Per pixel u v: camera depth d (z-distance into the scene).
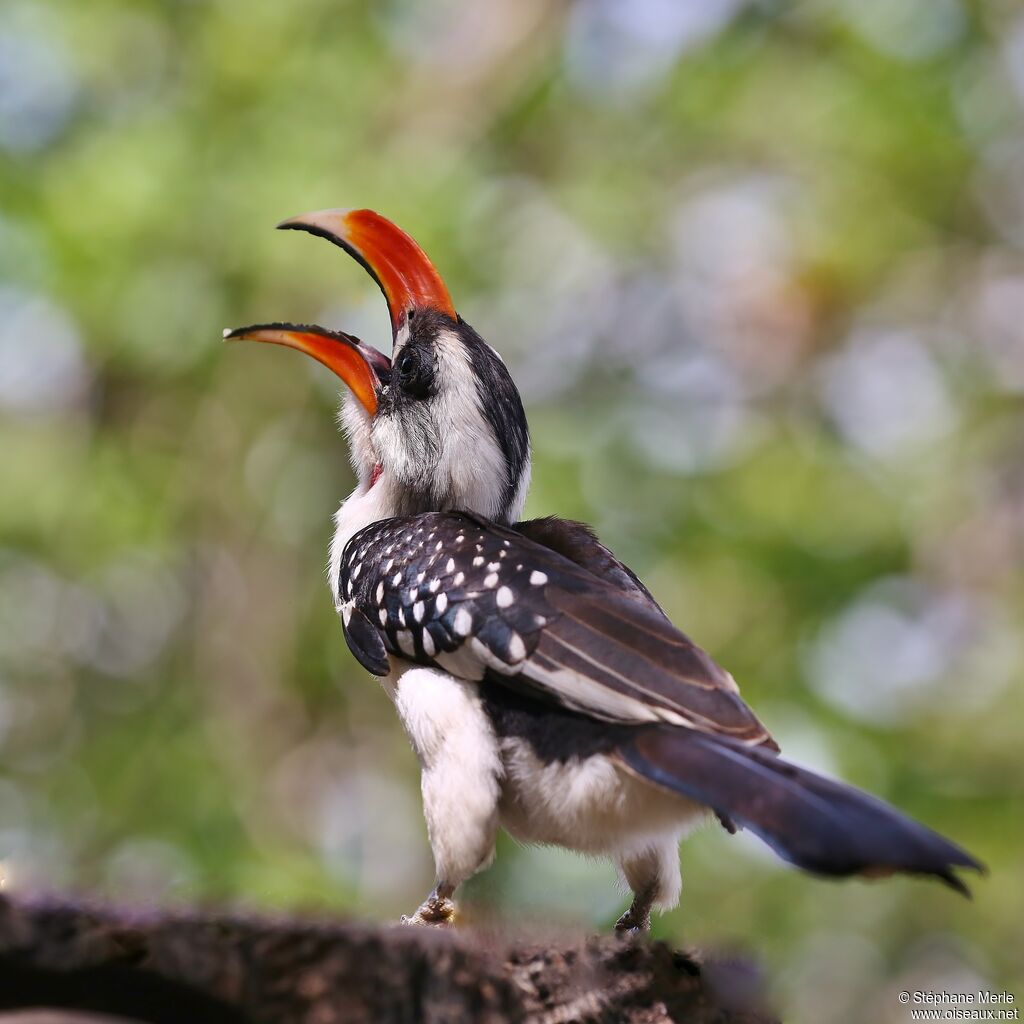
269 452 13.82
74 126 13.57
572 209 14.06
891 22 14.26
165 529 13.59
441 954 4.67
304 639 13.82
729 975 5.21
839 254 14.42
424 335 7.47
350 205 12.71
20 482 13.24
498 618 6.15
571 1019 4.95
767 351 14.82
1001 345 15.37
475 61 14.64
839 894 12.77
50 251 12.62
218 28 13.36
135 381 13.95
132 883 5.30
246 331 7.73
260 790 13.43
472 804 6.15
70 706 14.16
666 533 13.54
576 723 6.01
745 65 14.34
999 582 14.54
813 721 12.99
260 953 4.43
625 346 14.57
